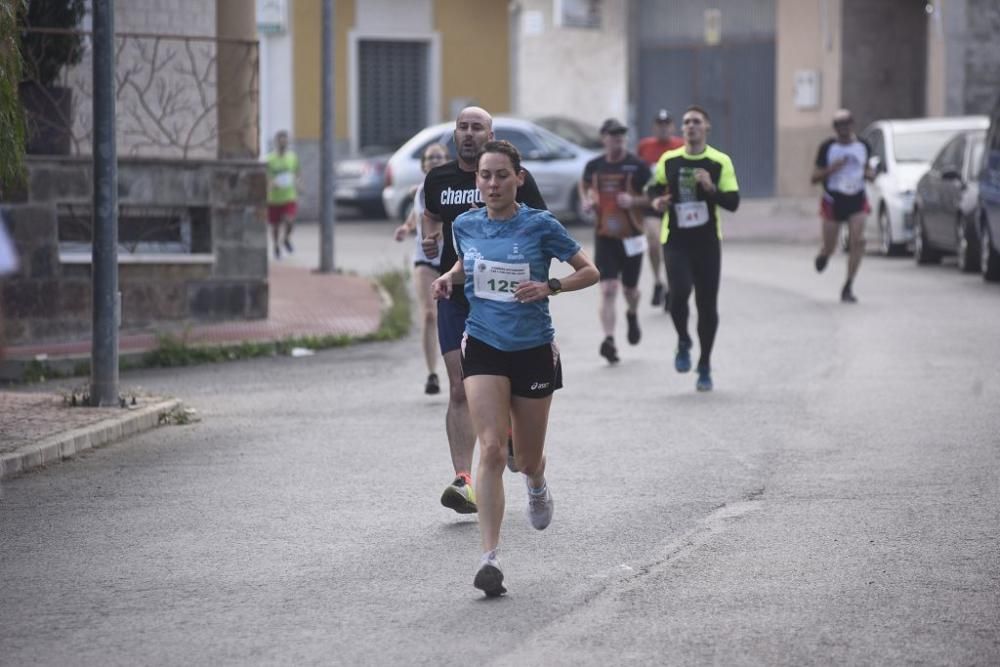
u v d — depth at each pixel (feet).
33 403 102.47
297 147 310.45
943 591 57.47
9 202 138.00
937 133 220.02
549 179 269.85
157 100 151.64
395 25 314.96
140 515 72.90
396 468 83.66
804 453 85.15
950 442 87.35
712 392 107.45
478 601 57.31
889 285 174.40
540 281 60.59
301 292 175.22
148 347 134.62
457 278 62.75
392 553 64.95
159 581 60.85
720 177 107.04
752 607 55.72
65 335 140.56
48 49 139.85
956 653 50.08
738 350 128.06
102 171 100.17
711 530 67.92
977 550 63.52
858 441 88.17
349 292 176.04
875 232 220.43
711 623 53.78
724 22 325.21
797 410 99.14
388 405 106.52
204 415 103.76
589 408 102.01
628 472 81.10
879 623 53.47
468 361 60.64
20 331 138.92
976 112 277.85
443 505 70.79
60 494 78.18
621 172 122.52
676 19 331.36
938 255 200.95
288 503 75.10
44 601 58.13
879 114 293.43
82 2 141.90
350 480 80.53
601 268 123.34
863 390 105.91
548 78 331.77
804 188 301.84
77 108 144.25
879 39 291.99
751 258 215.92
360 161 298.76
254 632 53.72
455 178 74.64
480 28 321.52
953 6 276.82
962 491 74.84
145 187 145.18
